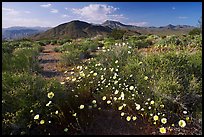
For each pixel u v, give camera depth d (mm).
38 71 7992
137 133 3779
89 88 5148
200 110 4152
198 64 5477
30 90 4328
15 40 29766
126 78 5293
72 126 3885
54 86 4551
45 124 3920
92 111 4410
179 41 14188
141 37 28047
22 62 7949
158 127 3895
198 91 4617
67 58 9617
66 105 4352
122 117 4207
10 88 4449
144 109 4223
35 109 3971
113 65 6336
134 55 6715
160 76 4801
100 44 18969
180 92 4441
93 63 7309
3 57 7840
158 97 4359
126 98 4594
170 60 5418
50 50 17984
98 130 3895
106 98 4762
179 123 3652
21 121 3775
